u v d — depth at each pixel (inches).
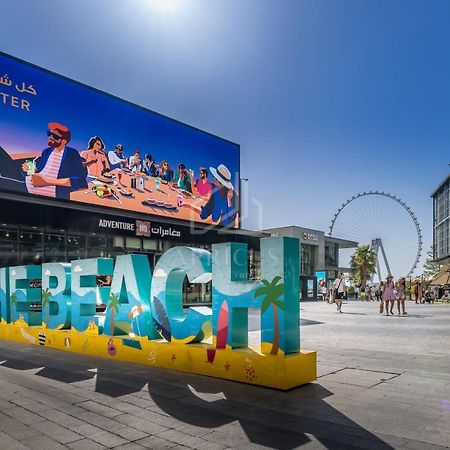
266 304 243.6
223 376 256.7
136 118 1232.2
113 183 1153.4
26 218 916.0
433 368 281.1
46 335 394.9
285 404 205.2
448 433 166.2
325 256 2421.3
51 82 1040.8
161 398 217.9
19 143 962.7
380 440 159.6
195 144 1405.0
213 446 155.6
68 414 194.2
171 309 299.7
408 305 1215.6
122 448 154.8
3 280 465.7
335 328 522.3
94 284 364.2
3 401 215.5
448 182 3435.0
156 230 1218.0
